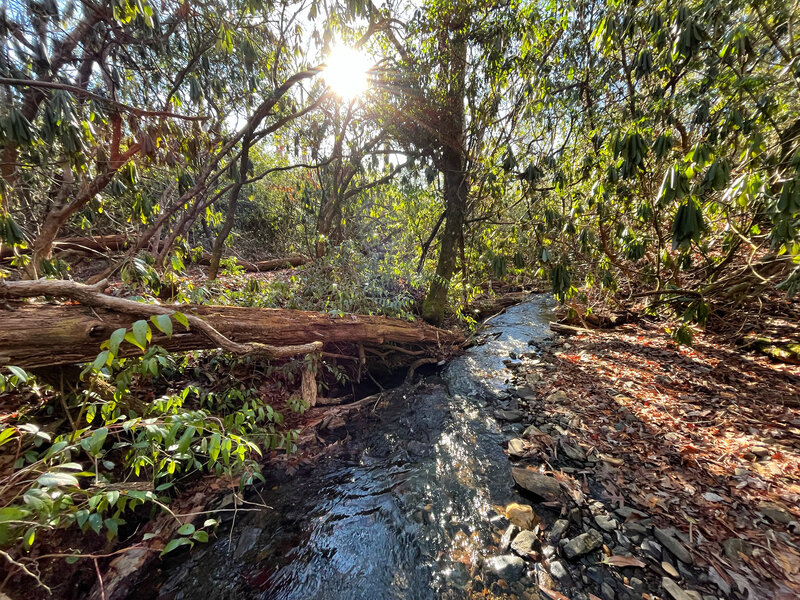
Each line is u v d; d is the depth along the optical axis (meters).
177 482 2.41
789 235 2.12
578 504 2.24
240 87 4.01
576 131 4.45
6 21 2.10
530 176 3.46
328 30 3.12
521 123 4.86
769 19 3.15
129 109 2.40
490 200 5.86
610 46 3.79
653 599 1.64
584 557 1.88
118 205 4.55
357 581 1.89
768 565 1.72
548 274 3.48
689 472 2.37
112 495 1.34
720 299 4.28
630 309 5.80
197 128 3.37
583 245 3.66
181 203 3.39
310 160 6.06
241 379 3.26
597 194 3.45
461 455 2.90
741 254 4.51
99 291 2.06
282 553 2.06
